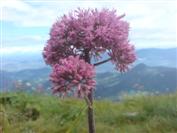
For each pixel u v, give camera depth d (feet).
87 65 13.32
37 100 54.39
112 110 52.75
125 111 52.06
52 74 13.20
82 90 13.09
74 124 15.26
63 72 13.08
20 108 52.42
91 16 15.43
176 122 43.83
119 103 57.47
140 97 57.21
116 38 15.24
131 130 44.55
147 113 49.03
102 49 15.15
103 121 49.34
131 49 15.62
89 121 14.19
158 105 50.14
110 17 15.57
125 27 15.62
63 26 15.17
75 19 15.26
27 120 48.98
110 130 45.14
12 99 54.19
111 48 15.39
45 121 47.09
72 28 15.12
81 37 14.98
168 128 43.50
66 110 50.80
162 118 45.65
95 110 52.75
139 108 52.65
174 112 47.47
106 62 15.42
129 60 15.66
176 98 53.47
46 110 52.06
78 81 13.09
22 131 43.55
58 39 15.16
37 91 57.62
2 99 54.54
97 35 14.96
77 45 15.05
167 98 53.83
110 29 15.25
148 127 44.14
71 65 13.14
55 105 52.85
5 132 40.83
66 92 13.14
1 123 41.93
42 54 15.37
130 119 48.57
